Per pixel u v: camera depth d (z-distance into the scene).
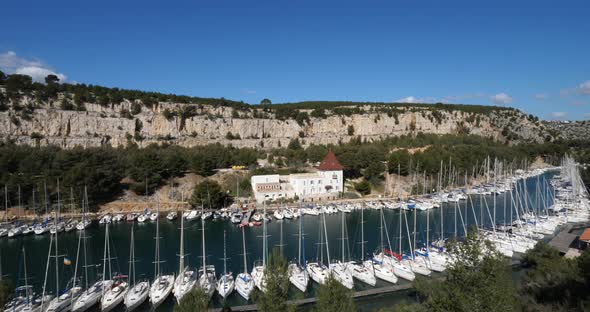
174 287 52.34
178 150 161.75
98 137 173.88
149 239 82.56
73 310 46.03
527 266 60.53
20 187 102.12
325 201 121.62
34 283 57.12
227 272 60.53
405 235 83.00
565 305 35.69
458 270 30.28
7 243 79.50
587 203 107.94
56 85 183.88
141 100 195.12
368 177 141.62
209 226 93.88
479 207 112.19
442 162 143.50
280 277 35.28
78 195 104.06
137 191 118.31
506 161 173.50
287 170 148.00
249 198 121.38
